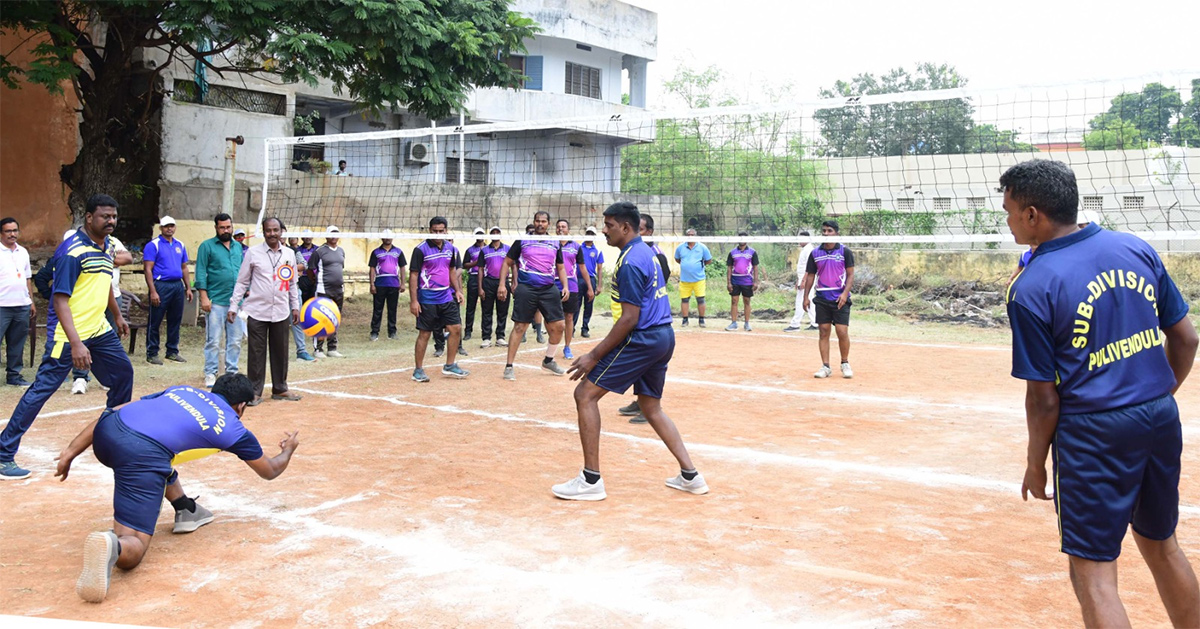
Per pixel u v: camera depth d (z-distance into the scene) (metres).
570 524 4.59
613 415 7.76
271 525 4.55
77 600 3.55
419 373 9.48
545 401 8.37
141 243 18.56
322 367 10.59
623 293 4.91
